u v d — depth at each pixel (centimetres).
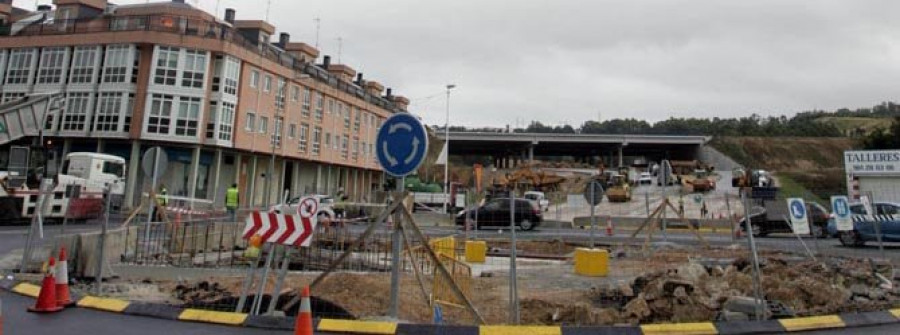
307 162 5212
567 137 9431
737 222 2781
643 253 1820
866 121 14225
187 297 972
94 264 1137
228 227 1786
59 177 2436
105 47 3897
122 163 3139
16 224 2294
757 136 11869
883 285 1152
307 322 588
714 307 912
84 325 725
